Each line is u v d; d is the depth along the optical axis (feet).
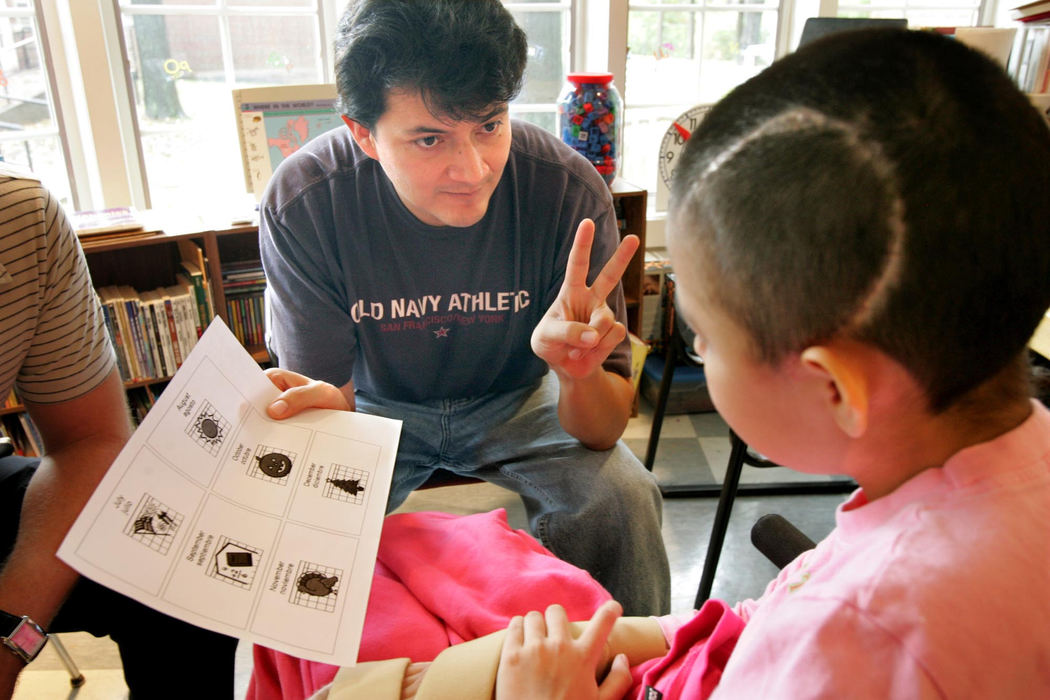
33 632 2.75
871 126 1.30
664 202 7.36
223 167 7.74
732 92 1.53
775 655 1.55
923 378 1.42
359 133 3.79
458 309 4.32
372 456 3.00
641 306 7.70
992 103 1.31
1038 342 3.20
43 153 7.01
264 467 2.83
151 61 7.13
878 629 1.40
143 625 3.34
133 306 6.21
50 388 3.32
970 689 1.36
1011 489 1.45
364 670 2.54
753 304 1.44
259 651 2.99
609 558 4.28
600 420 4.17
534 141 4.28
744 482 6.86
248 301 6.82
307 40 7.62
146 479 2.53
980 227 1.28
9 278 3.03
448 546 3.25
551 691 2.27
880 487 1.65
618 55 8.02
